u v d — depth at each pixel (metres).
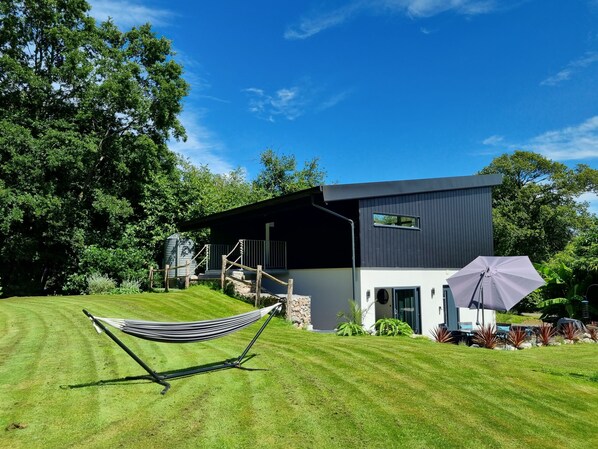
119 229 20.08
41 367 5.75
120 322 4.95
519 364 7.22
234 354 6.98
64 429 3.92
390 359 6.98
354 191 12.62
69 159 17.39
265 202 13.89
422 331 14.52
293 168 36.22
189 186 21.97
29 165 17.11
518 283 9.25
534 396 5.60
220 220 17.84
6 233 16.97
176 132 22.03
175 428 4.06
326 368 6.34
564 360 8.34
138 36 21.42
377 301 14.21
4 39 19.11
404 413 4.75
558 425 4.71
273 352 7.28
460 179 16.52
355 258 12.95
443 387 5.70
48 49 20.55
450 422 4.59
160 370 5.87
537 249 31.25
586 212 33.25
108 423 4.09
